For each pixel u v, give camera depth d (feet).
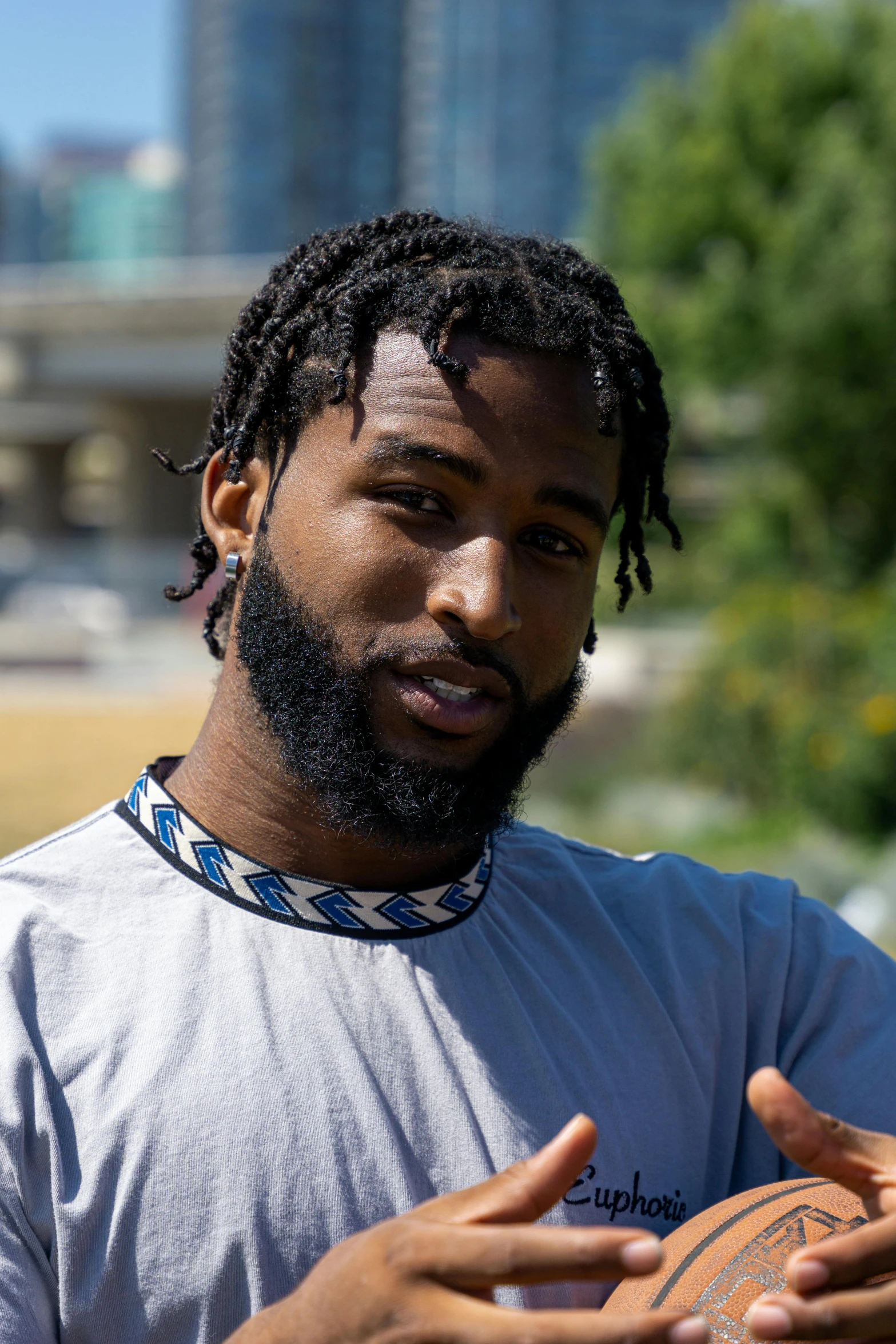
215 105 369.91
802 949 5.72
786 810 31.04
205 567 5.77
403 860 4.95
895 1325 3.61
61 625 79.15
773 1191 4.94
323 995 4.62
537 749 5.05
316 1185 4.29
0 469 199.21
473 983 4.93
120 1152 4.24
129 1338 4.17
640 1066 5.10
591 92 341.00
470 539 4.68
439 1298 3.43
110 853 4.84
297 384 4.95
